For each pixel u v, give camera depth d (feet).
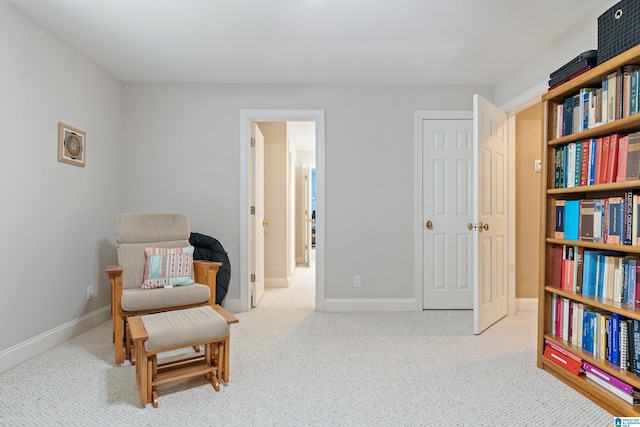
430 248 11.62
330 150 11.51
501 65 10.11
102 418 5.36
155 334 5.68
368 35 8.40
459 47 9.01
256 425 5.20
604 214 6.07
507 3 7.11
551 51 8.77
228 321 6.37
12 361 7.18
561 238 7.02
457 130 11.64
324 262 11.50
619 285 5.87
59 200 8.57
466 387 6.38
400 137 11.57
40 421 5.28
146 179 11.40
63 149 8.64
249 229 11.69
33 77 7.75
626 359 5.66
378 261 11.55
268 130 15.66
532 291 11.40
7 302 7.11
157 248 9.03
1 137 6.98
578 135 6.42
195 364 6.65
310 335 9.16
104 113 10.38
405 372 6.98
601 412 5.58
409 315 11.01
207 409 5.63
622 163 5.72
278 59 9.70
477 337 9.02
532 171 11.26
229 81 11.31
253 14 7.49
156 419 5.34
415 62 9.89
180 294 7.82
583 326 6.49
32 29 7.70
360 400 5.92
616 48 5.73
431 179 11.66
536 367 7.24
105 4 7.10
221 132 11.47
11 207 7.22
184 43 8.79
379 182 11.57
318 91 11.48
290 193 18.25
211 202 11.51
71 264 9.00
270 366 7.24
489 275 9.86
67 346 8.38
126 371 7.02
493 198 10.07
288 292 14.53
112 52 9.27
